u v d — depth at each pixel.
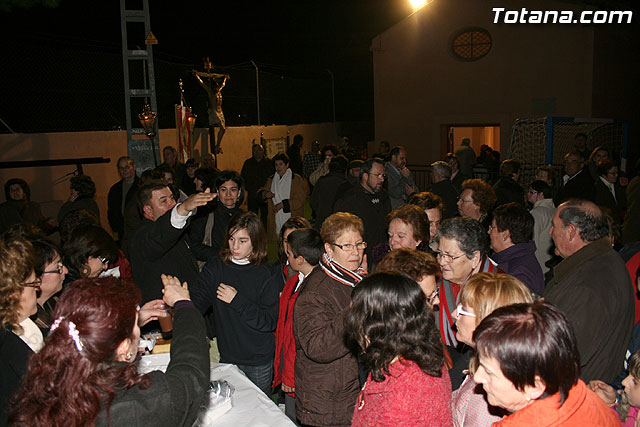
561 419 1.50
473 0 13.79
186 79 13.59
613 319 2.54
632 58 15.97
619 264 2.66
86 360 1.45
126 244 5.83
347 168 7.69
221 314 3.41
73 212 4.09
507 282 2.07
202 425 2.24
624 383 2.34
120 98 12.32
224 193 4.66
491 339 1.52
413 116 14.88
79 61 11.51
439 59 14.39
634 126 16.45
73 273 3.20
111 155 9.69
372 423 1.82
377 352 1.83
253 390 2.59
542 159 12.11
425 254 2.57
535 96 13.45
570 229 2.74
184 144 10.66
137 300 1.65
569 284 2.65
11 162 8.12
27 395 1.45
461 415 2.05
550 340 1.48
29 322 2.20
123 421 1.50
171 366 1.74
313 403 2.66
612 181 7.00
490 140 17.23
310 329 2.57
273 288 3.46
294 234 3.19
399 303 1.85
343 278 2.75
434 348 1.85
